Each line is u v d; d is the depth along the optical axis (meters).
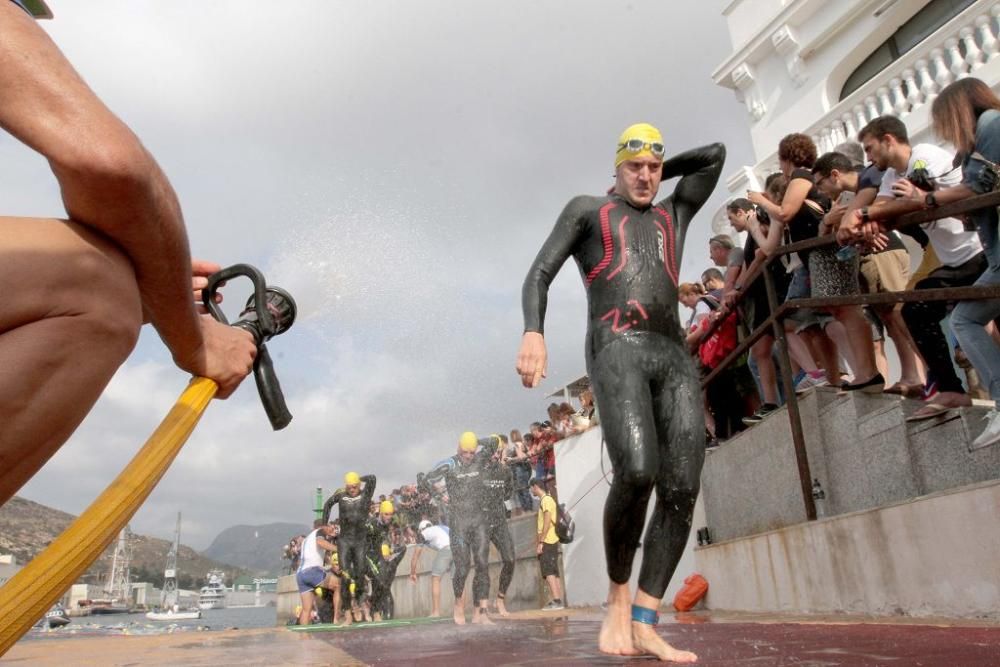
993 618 3.35
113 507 0.89
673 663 2.44
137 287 0.83
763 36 12.23
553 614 8.00
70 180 0.73
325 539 11.80
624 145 3.30
